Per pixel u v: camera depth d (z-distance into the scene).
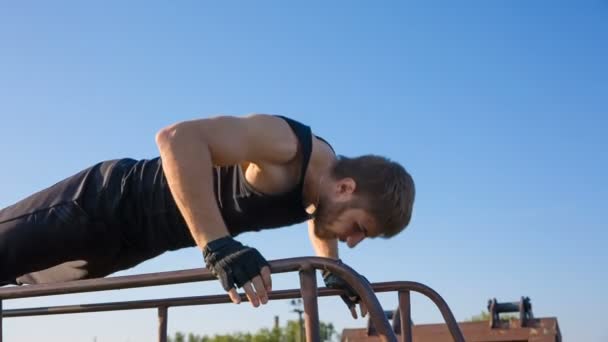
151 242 3.36
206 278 2.63
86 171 3.37
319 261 2.52
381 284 3.23
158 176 3.24
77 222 3.29
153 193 3.24
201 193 2.74
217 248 2.62
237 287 2.57
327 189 3.05
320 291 3.22
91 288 2.78
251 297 2.54
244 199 3.13
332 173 3.05
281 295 3.06
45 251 3.35
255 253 2.57
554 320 6.46
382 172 3.00
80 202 3.29
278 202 3.11
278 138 2.97
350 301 3.21
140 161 3.34
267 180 3.04
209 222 2.72
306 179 3.08
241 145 2.88
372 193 2.99
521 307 6.48
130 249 3.45
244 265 2.54
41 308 3.31
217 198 3.17
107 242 3.36
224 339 27.02
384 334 2.45
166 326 3.15
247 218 3.18
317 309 2.51
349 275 2.49
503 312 6.59
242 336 26.97
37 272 3.64
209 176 2.78
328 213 3.05
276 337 26.12
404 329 3.17
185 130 2.78
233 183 3.14
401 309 3.19
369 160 3.04
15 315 3.36
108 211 3.29
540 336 6.41
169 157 2.77
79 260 3.46
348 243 3.11
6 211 3.40
